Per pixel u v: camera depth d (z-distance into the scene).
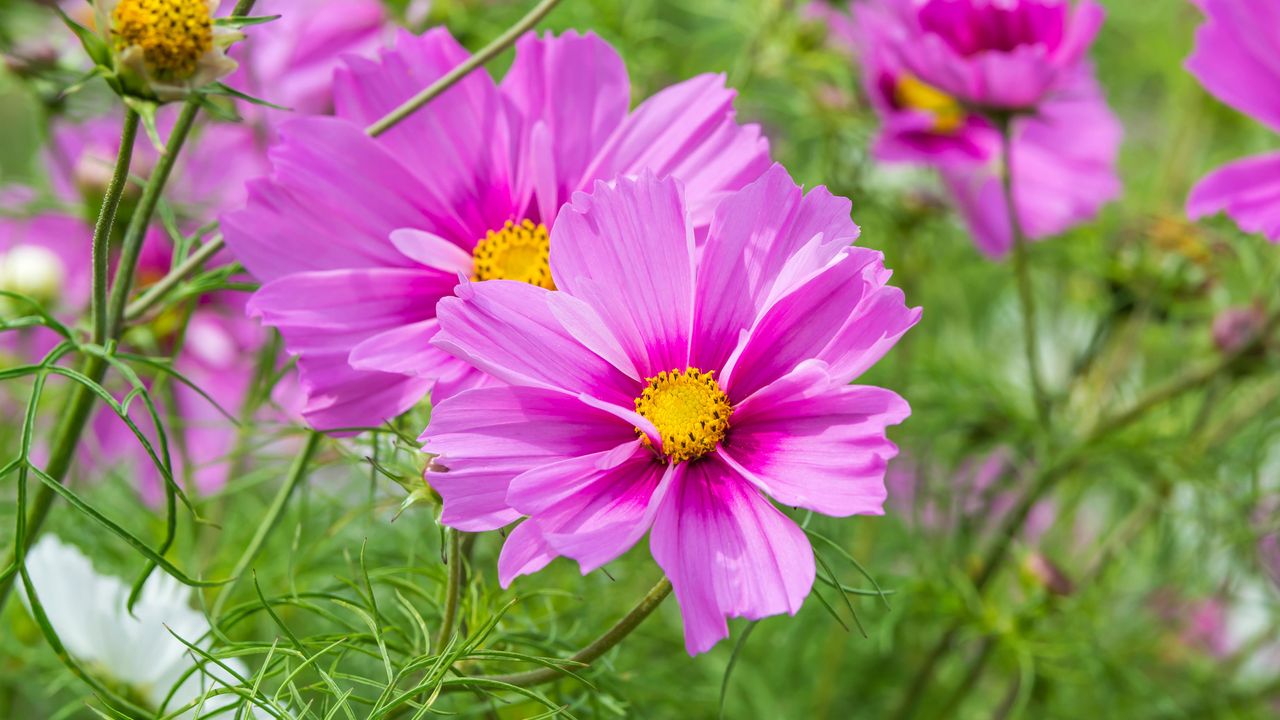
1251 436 0.70
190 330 0.67
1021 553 0.65
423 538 0.60
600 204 0.45
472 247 0.49
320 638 0.48
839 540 0.65
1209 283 0.67
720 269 0.46
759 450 0.45
